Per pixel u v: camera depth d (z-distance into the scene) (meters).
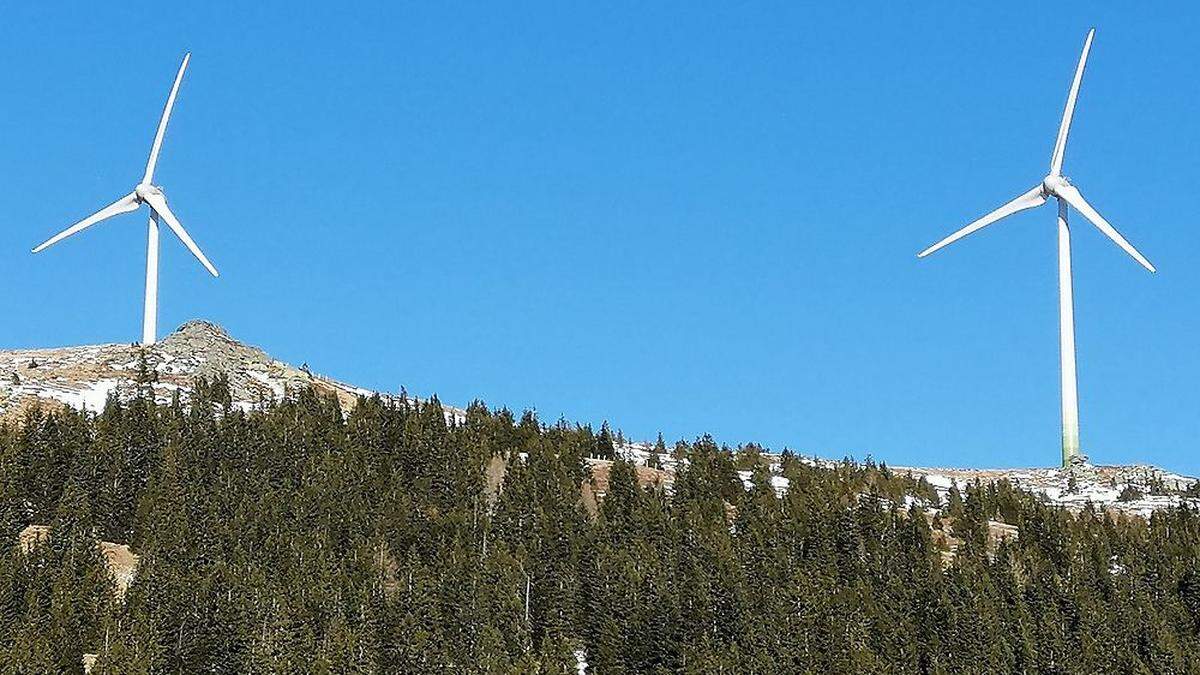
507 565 124.56
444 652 112.31
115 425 139.75
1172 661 119.62
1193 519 146.75
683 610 117.69
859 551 134.00
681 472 149.50
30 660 104.19
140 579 115.75
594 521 136.12
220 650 109.62
